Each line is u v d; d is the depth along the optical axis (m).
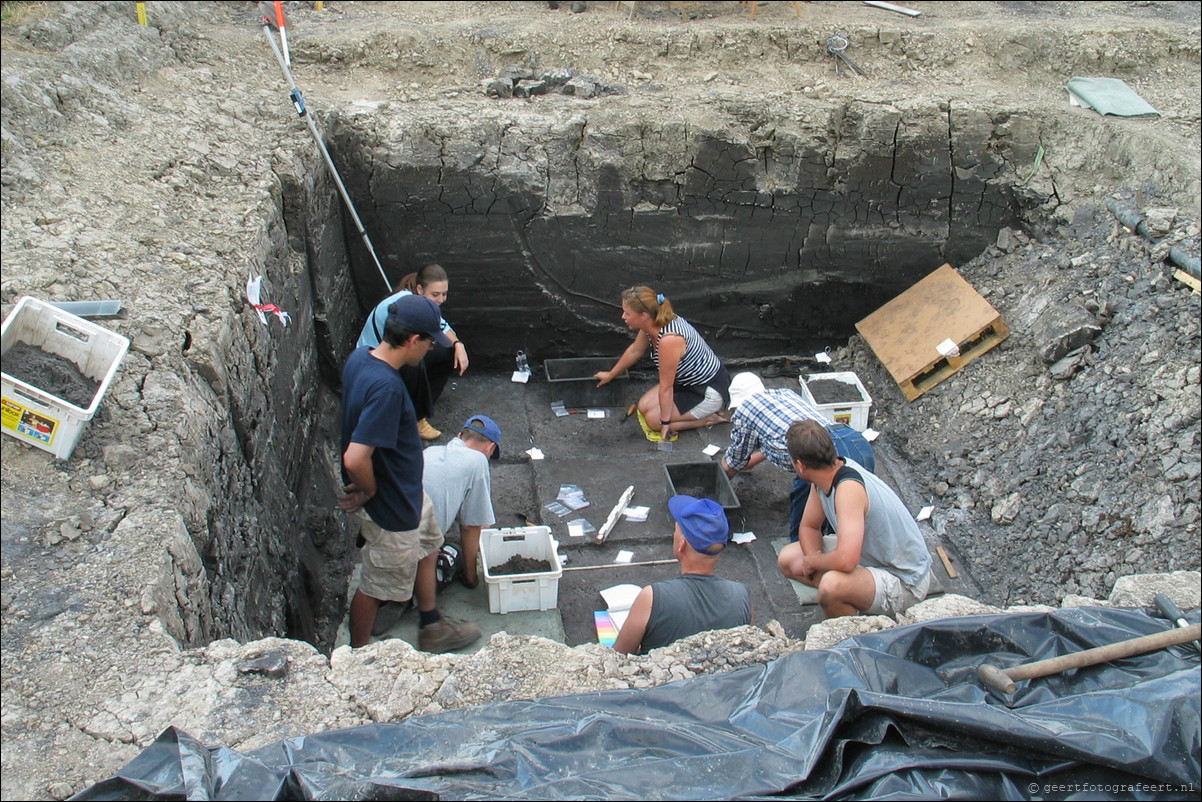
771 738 2.55
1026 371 5.78
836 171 6.44
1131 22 7.56
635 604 3.49
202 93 5.75
